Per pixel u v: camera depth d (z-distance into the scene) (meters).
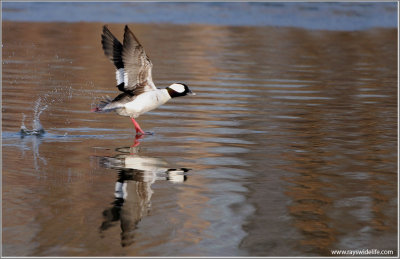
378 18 39.94
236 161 11.62
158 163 11.39
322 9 42.31
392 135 13.94
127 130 14.23
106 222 8.48
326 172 10.98
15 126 14.21
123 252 7.64
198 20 38.34
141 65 13.18
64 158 11.59
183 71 22.91
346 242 8.07
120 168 11.00
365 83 21.39
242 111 16.52
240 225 8.53
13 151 12.00
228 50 28.47
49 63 23.81
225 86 20.28
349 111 16.69
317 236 8.24
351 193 9.84
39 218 8.55
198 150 12.42
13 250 7.58
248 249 7.80
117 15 38.66
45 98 17.69
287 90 19.78
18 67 22.73
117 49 13.28
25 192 9.55
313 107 17.16
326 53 28.39
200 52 27.59
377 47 30.42
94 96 18.25
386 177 10.70
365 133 14.12
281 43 31.08
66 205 9.04
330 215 8.93
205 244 7.94
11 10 38.56
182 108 16.88
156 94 13.67
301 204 9.34
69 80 20.62
